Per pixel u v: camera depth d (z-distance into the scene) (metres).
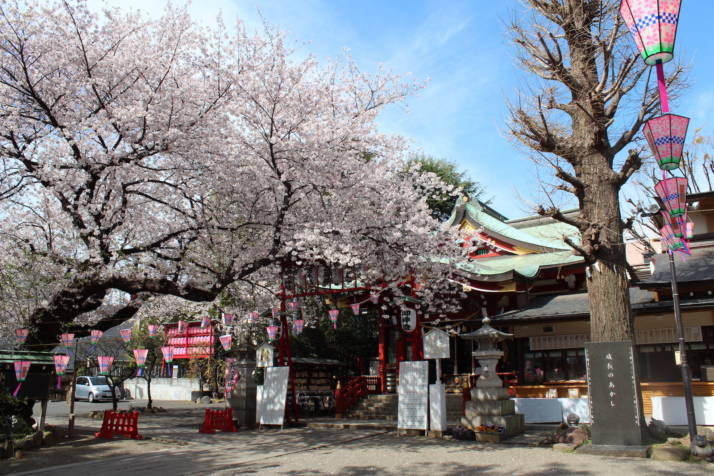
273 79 12.03
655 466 8.94
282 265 15.88
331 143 12.67
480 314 20.67
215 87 12.36
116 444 12.70
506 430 12.73
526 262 20.47
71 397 14.29
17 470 9.68
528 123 12.01
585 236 11.53
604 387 10.59
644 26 6.33
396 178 14.92
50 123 11.70
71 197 12.37
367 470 9.34
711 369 15.23
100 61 11.57
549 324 18.12
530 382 18.12
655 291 15.36
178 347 33.81
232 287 17.28
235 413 16.48
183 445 12.66
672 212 8.77
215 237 13.82
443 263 16.08
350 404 19.92
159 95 11.59
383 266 14.77
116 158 11.42
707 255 15.96
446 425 14.37
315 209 13.69
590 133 12.06
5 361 11.59
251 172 12.71
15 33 10.77
